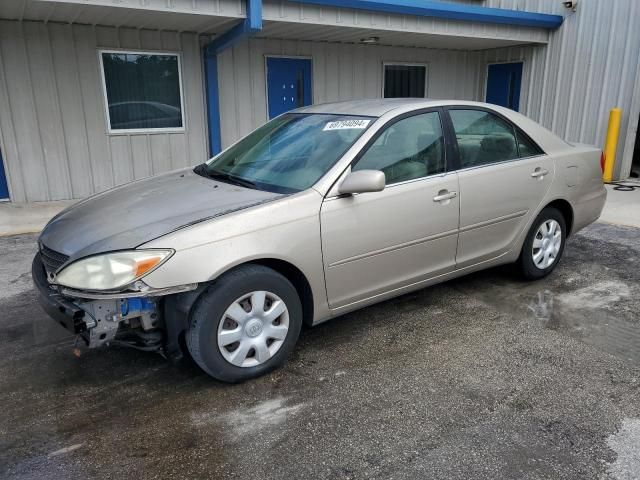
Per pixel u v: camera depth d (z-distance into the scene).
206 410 2.91
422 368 3.31
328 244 3.28
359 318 4.04
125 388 3.14
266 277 3.07
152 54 8.34
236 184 3.58
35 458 2.55
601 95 9.58
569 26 9.98
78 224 3.23
